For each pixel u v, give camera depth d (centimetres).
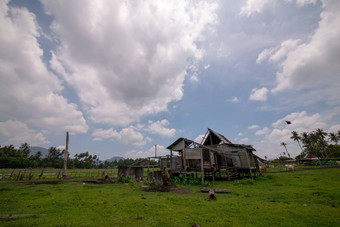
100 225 598
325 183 1441
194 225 585
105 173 2500
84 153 11619
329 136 7681
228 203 900
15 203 935
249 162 2430
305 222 602
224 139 2609
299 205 833
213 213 724
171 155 2439
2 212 760
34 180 2472
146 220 646
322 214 686
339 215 669
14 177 2700
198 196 1130
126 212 755
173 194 1227
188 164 2144
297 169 3397
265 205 847
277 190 1275
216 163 2355
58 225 595
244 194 1162
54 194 1220
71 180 2430
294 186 1409
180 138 2309
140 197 1096
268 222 609
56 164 8600
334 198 934
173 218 666
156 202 941
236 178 2391
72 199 1038
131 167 2631
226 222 612
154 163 2888
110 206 860
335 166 3259
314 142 7469
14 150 8925
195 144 2164
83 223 617
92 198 1070
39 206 866
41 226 584
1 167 6812
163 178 1560
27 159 8212
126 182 2198
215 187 1590
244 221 621
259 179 2133
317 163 4719
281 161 7762
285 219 637
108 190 1430
